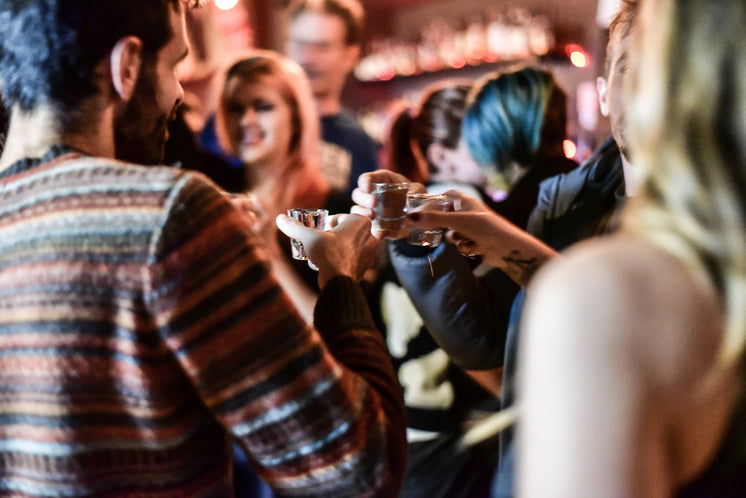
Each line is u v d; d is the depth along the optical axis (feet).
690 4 1.94
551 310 1.88
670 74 1.96
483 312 4.78
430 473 5.34
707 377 1.83
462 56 15.02
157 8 2.68
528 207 5.73
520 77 6.25
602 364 1.77
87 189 2.45
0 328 2.47
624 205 4.31
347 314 3.01
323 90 10.78
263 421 2.43
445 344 4.88
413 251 4.74
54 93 2.56
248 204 3.79
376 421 2.57
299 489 2.51
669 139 1.97
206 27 14.66
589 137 12.20
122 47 2.60
